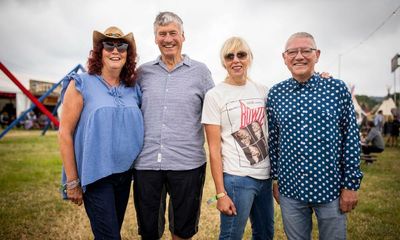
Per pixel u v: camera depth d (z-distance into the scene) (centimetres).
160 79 262
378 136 922
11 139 1380
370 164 841
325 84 210
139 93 266
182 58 271
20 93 2309
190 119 259
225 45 240
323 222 214
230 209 231
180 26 261
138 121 248
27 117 2284
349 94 209
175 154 253
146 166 254
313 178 208
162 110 255
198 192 269
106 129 230
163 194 271
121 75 255
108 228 233
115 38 240
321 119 206
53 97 2508
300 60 212
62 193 239
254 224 264
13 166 717
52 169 688
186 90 259
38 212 418
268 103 235
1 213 407
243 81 246
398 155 1054
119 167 240
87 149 224
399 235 347
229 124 239
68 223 384
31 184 560
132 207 452
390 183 601
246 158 234
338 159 211
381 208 438
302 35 216
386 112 2769
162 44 259
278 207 452
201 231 366
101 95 235
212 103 239
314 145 207
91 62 243
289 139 215
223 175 240
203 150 274
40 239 339
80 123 232
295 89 218
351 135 206
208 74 275
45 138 1445
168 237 351
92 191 234
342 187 211
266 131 245
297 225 222
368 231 357
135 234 359
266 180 245
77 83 229
